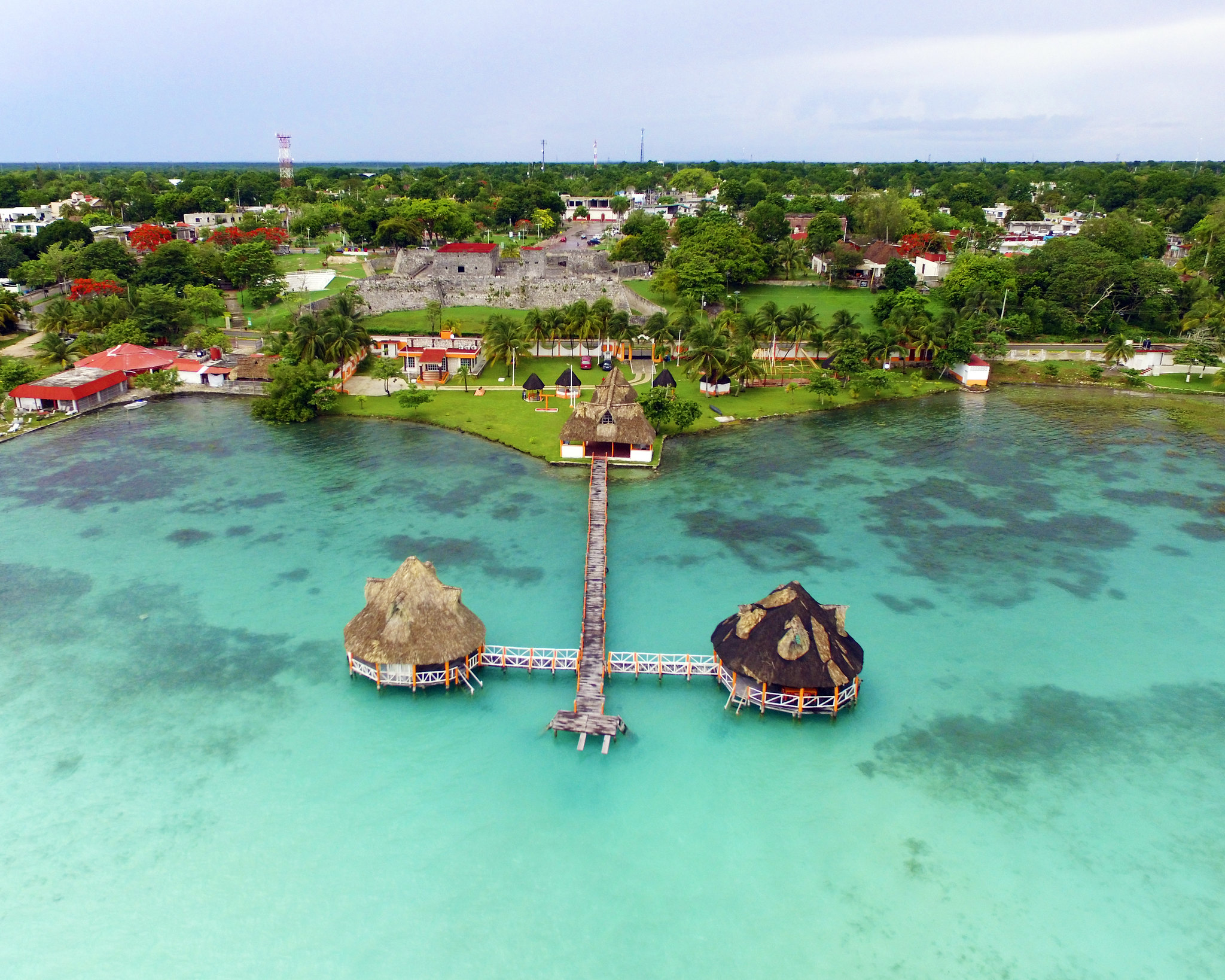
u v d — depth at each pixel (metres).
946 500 78.38
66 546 66.88
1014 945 33.94
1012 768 44.09
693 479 82.88
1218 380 119.31
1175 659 53.94
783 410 105.75
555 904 35.56
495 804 41.03
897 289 151.12
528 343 130.00
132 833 38.91
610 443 88.88
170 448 90.00
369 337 122.25
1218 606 60.12
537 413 101.50
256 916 34.81
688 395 110.88
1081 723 47.75
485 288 157.38
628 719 47.72
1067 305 144.12
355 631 49.84
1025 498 78.88
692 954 33.31
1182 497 79.50
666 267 164.88
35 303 143.50
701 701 49.53
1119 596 61.34
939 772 43.75
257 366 111.75
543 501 77.00
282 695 49.19
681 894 36.09
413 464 86.06
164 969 32.50
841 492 79.88
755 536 70.25
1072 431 99.12
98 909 35.03
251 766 43.41
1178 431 99.38
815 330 117.44
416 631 48.34
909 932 34.53
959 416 105.25
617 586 61.78
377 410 102.88
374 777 42.75
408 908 35.28
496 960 33.03
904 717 48.12
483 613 57.69
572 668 51.62
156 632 55.25
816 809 41.00
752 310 148.50
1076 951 33.72
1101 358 130.75
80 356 115.81
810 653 46.81
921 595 61.31
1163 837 39.59
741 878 36.97
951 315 122.94
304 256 188.12
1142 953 33.66
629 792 42.00
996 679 51.62
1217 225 173.75
